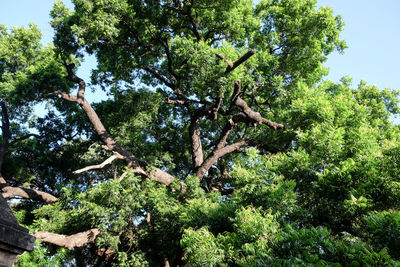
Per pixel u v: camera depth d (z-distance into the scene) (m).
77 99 15.14
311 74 17.66
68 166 20.66
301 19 16.83
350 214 8.30
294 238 6.46
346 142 10.55
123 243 12.52
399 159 8.53
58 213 12.95
